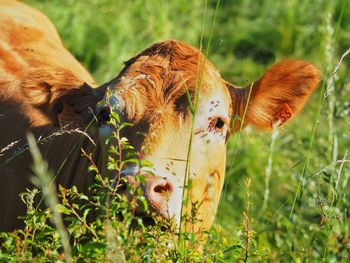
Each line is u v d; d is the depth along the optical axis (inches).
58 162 413.7
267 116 408.2
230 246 338.3
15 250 324.8
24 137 427.5
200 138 364.5
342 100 488.1
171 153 353.4
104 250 313.1
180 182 351.6
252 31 767.1
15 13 506.6
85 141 403.2
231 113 393.1
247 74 716.7
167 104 363.3
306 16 782.5
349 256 359.6
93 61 703.7
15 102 442.6
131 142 355.9
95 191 329.4
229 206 533.3
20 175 417.1
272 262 393.1
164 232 323.9
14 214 414.3
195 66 381.7
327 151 465.7
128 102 362.9
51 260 320.2
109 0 750.5
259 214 478.6
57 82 390.6
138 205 324.8
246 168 569.3
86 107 394.9
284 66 400.5
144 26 743.1
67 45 705.0
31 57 468.8
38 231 363.9
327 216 378.9
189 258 324.2
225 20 783.7
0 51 465.4
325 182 419.5
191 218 332.8
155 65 379.6
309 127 576.1
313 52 745.0
